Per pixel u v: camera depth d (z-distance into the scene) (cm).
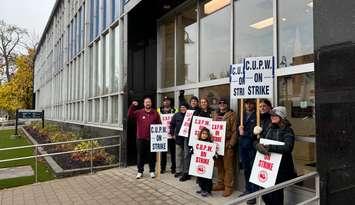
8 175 1109
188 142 838
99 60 1559
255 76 618
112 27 1375
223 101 759
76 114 1977
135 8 1126
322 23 491
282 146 531
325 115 484
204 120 768
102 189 864
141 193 802
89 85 1712
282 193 561
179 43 1102
